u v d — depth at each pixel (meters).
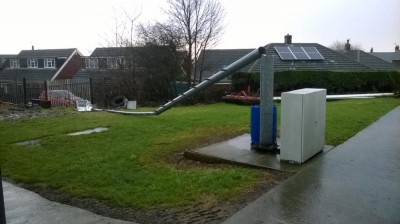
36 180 5.39
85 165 6.02
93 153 6.88
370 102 15.93
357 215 3.81
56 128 10.09
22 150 7.31
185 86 21.34
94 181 5.19
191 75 22.03
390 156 6.16
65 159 6.49
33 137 8.70
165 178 5.21
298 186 4.70
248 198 4.41
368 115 11.40
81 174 5.56
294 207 4.04
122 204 4.32
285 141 5.83
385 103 15.37
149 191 4.69
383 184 4.76
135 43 23.25
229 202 4.29
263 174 5.34
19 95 19.59
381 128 8.92
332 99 18.50
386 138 7.66
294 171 5.40
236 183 4.93
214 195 4.50
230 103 18.77
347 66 25.19
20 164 6.27
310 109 5.96
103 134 8.93
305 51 26.30
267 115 6.46
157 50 21.22
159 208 4.17
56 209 4.30
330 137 7.82
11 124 11.08
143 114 12.38
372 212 3.88
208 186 4.82
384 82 21.83
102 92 20.28
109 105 19.62
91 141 8.07
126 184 5.02
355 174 5.18
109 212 4.15
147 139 8.20
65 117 12.78
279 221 3.70
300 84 20.88
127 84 21.16
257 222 3.68
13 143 8.12
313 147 6.17
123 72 21.67
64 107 17.31
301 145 5.70
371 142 7.28
